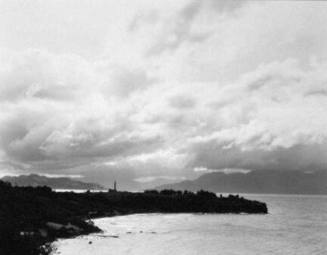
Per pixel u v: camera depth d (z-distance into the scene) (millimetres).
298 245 84250
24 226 68375
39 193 131250
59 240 69688
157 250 69500
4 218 67000
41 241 61969
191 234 96062
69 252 59812
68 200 144125
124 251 65312
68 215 94438
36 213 82312
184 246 76188
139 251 66750
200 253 69625
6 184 100000
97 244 69375
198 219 146000
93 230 87375
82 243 68812
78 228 83750
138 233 91688
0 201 80750
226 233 101188
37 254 52281
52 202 117250
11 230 55156
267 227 122500
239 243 83875
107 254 61250
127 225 111875
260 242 86812
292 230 115688
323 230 117375
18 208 80562
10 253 48906
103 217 135750
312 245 84750
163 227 110500
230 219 150750
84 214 129500
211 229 109938
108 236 81125
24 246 52562
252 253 72188
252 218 159750
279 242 88062
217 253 70438
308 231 113875
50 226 76125
